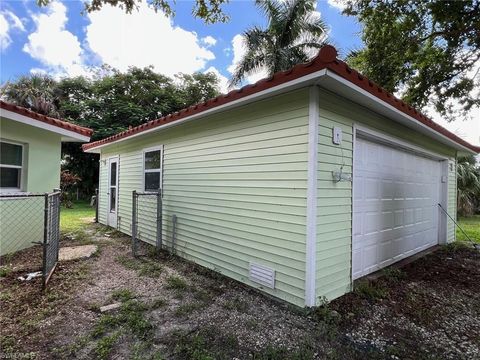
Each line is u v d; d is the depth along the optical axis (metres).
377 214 4.45
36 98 15.63
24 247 5.19
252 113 3.76
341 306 3.16
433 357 2.32
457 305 3.41
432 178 6.56
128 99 18.36
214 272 4.30
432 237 6.61
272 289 3.42
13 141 4.98
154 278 4.04
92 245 5.94
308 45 11.96
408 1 6.00
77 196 16.81
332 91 3.17
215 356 2.25
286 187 3.29
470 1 5.42
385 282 3.97
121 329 2.60
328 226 3.22
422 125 4.56
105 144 8.02
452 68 6.78
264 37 12.27
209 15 3.85
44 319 2.76
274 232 3.43
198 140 4.80
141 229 6.58
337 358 2.27
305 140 3.08
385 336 2.63
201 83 19.62
